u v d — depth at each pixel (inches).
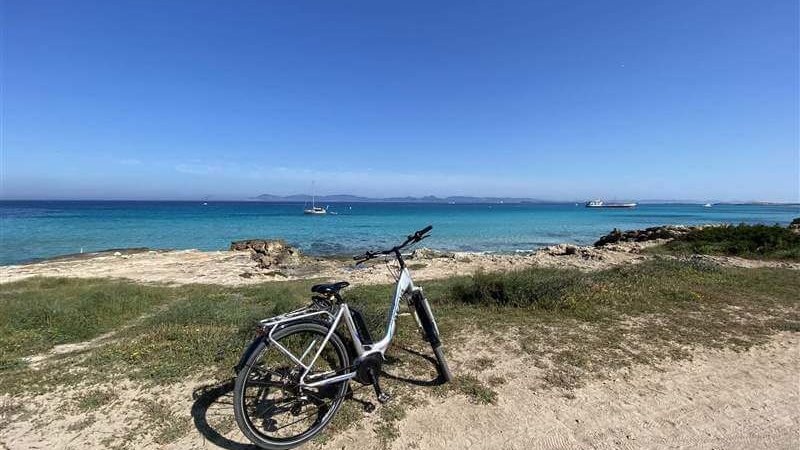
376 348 139.0
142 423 130.4
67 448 119.0
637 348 189.3
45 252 1101.7
